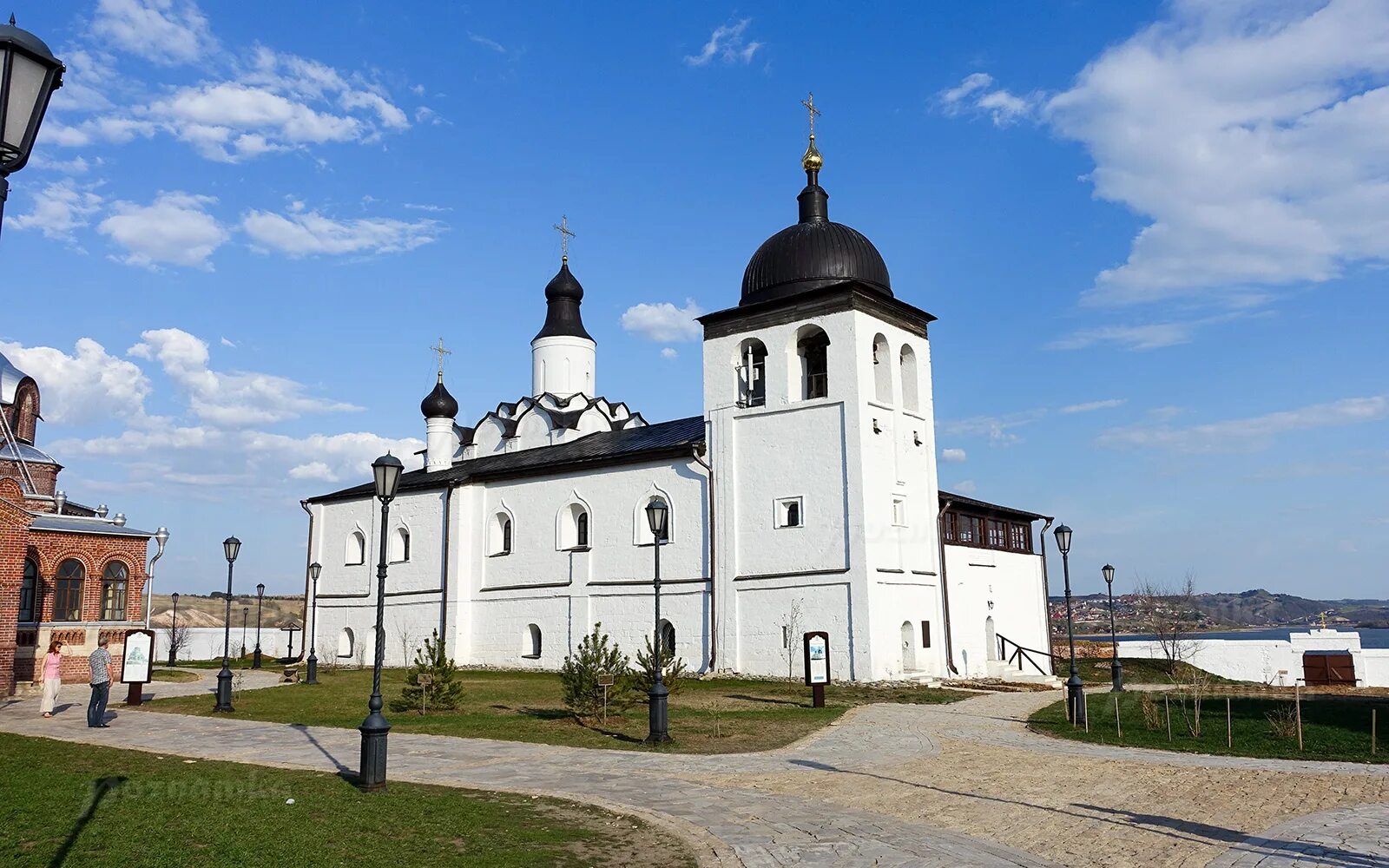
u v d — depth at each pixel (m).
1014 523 43.53
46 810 12.23
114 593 36.66
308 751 18.67
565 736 20.64
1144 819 12.36
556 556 41.19
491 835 11.51
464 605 43.75
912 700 27.94
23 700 29.56
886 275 37.53
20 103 6.76
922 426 37.44
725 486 36.62
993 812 12.88
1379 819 12.23
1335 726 20.61
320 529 51.12
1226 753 18.05
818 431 34.84
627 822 12.26
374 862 10.26
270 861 10.13
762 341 36.91
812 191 39.06
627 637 38.28
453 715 24.61
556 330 51.97
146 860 10.05
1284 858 10.45
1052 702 27.38
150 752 18.33
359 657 47.16
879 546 33.88
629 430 46.31
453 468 48.59
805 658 27.56
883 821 12.30
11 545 30.84
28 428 50.19
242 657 53.69
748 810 13.04
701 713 24.50
